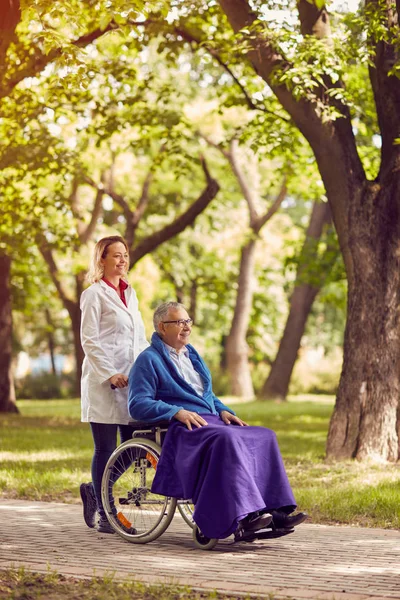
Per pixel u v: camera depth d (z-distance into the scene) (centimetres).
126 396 692
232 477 589
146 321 3509
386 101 1196
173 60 1702
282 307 4253
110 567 548
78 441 1540
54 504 859
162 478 621
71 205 2053
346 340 1211
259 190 3553
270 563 565
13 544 629
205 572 535
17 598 461
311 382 4550
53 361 4959
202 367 687
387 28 1177
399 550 616
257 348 4328
